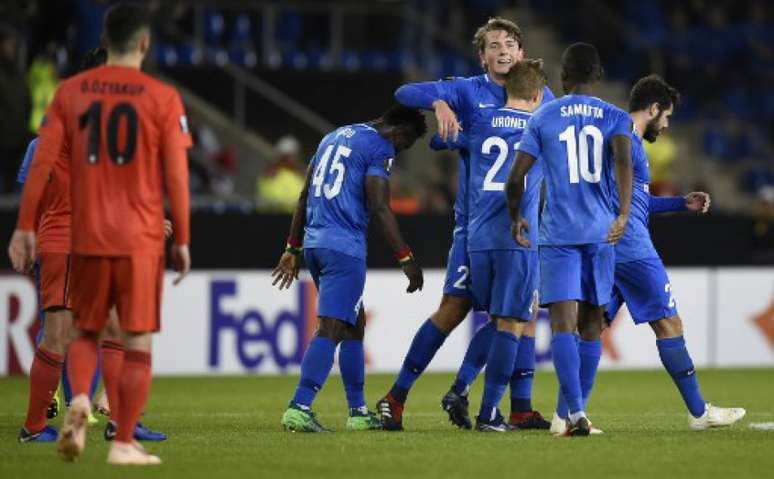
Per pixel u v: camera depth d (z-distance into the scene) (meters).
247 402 42.41
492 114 31.53
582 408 30.09
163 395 44.94
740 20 88.56
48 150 24.66
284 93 76.00
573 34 85.50
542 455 26.52
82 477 23.08
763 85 86.62
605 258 30.05
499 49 32.16
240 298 53.12
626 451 27.27
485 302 31.58
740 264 59.16
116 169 24.36
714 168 82.25
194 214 53.38
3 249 51.50
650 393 46.34
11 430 32.22
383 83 77.44
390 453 26.81
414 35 80.81
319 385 31.50
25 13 65.81
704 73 85.75
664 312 31.59
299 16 79.19
